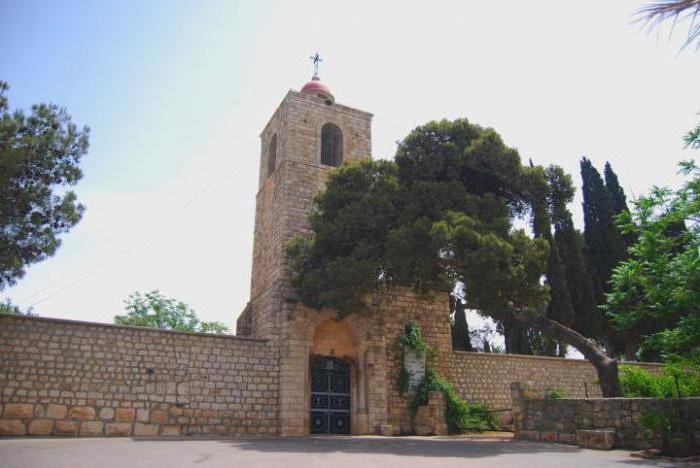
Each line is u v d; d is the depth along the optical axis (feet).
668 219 53.42
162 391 68.74
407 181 79.15
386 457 41.27
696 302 50.37
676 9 12.75
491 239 63.87
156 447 48.21
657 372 102.58
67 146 71.67
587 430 51.62
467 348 135.95
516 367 96.27
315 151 93.15
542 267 69.26
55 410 62.39
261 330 84.17
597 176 141.90
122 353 67.77
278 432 74.43
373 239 75.20
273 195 93.61
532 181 77.97
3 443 49.83
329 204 78.48
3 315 62.18
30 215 68.13
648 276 55.06
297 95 94.94
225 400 72.38
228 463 36.01
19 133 69.77
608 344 128.16
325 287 72.08
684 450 43.29
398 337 87.71
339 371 83.51
